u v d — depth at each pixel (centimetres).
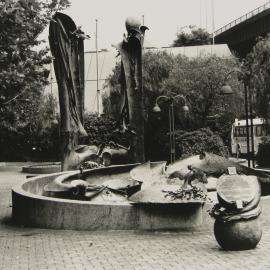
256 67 4009
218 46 6138
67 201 1205
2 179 3225
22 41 1013
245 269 791
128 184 1490
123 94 2283
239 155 4991
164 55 4953
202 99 4344
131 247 991
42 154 5656
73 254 944
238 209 915
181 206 1138
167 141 4509
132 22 2236
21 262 895
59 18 2177
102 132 4572
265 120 4109
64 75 2222
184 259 876
